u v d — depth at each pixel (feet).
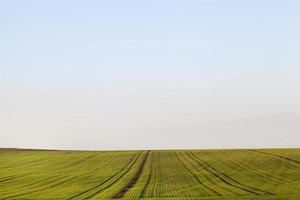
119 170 276.00
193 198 171.22
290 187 196.44
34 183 232.94
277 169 251.19
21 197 186.80
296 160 279.28
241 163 278.87
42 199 180.34
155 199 170.81
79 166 298.76
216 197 172.86
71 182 233.96
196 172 256.32
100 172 269.44
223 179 228.43
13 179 247.91
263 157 298.35
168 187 208.64
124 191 198.49
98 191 201.16
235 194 181.06
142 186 213.66
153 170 270.87
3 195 193.77
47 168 292.61
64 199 179.01
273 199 161.58
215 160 299.58
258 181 217.56
